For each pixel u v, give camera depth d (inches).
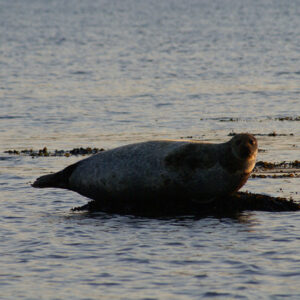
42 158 3228.3
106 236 1887.3
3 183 2640.3
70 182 2353.6
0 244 1815.9
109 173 2252.7
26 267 1636.3
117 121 4667.8
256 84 7062.0
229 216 2103.8
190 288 1491.1
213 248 1758.1
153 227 1982.0
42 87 6924.2
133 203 2263.8
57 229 1967.3
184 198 2217.0
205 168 2171.5
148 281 1535.4
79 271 1605.6
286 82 7234.3
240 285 1503.4
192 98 5989.2
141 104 5605.3
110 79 7751.0
